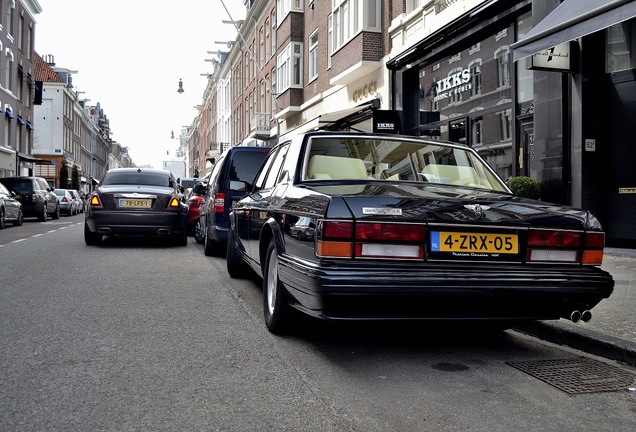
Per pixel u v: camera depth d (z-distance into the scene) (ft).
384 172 15.31
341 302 11.39
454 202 12.34
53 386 11.18
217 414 9.86
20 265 28.22
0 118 110.83
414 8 52.13
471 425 9.49
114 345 14.12
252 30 126.21
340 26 65.26
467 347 14.34
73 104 211.41
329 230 11.47
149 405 10.25
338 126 66.90
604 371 12.44
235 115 153.28
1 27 109.50
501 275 11.74
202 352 13.58
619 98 29.07
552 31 24.58
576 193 29.76
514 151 36.52
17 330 15.51
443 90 47.55
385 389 11.18
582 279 12.11
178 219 36.88
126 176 38.83
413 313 11.82
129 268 27.71
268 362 12.86
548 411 10.16
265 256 16.66
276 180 17.19
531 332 15.60
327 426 9.38
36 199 75.72
